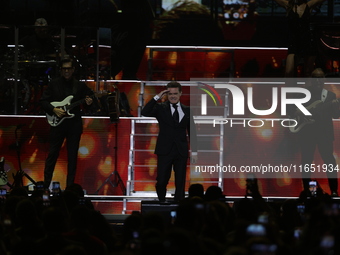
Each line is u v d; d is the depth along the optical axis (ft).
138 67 150.61
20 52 120.06
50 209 48.16
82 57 122.21
